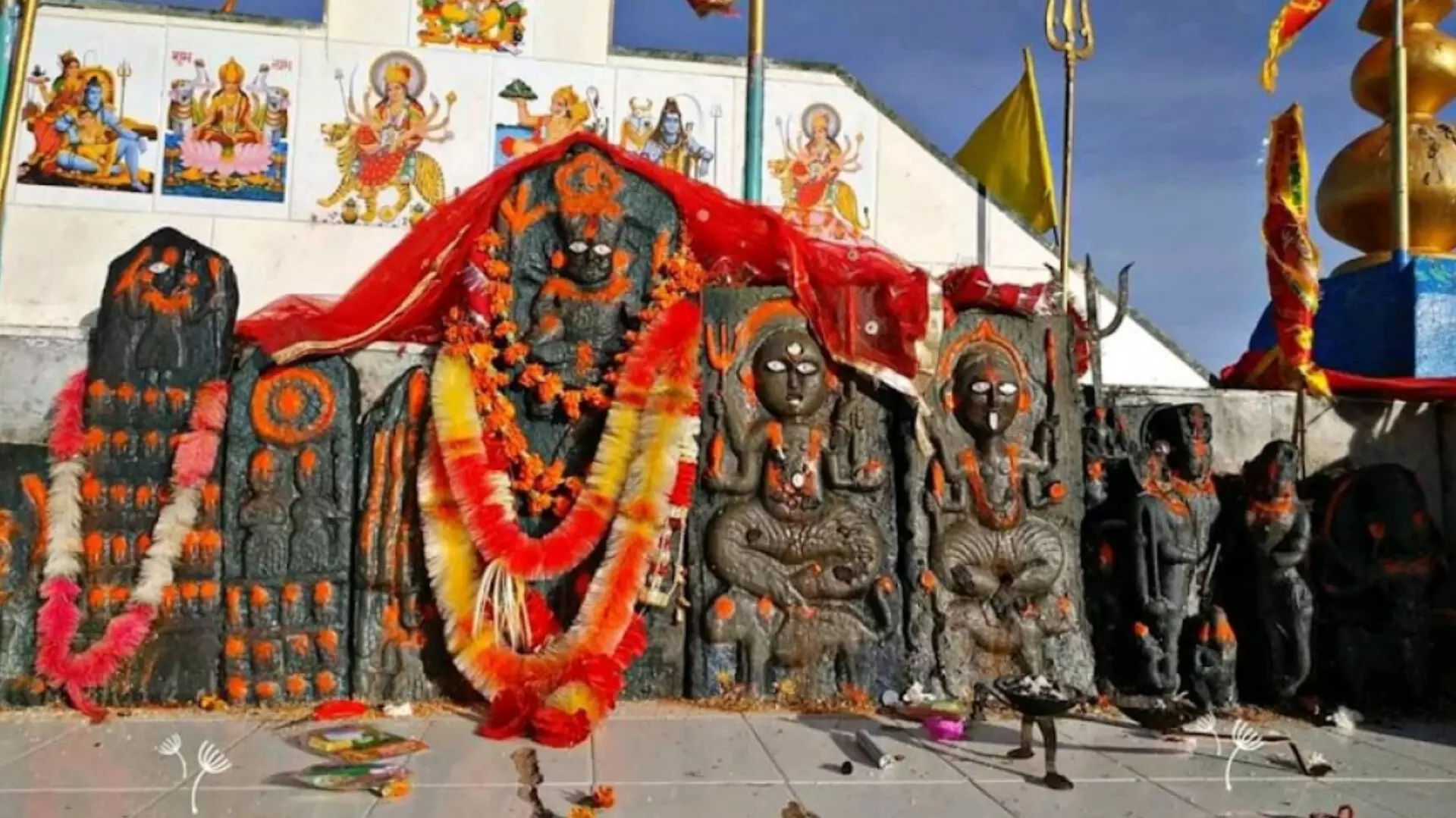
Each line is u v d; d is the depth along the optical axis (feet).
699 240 22.93
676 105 34.27
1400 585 21.67
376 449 20.48
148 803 13.96
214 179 32.12
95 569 19.39
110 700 19.08
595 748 17.17
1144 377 35.81
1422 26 30.04
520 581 20.03
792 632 20.99
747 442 21.66
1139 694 21.04
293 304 23.06
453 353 20.80
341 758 16.07
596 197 21.94
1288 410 24.53
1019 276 35.32
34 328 21.13
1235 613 22.22
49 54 31.58
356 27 33.19
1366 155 29.71
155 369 20.04
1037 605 21.79
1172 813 14.55
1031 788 15.51
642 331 21.53
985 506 21.86
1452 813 14.93
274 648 19.53
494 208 22.15
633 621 20.29
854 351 21.97
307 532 20.02
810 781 15.62
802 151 34.71
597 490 20.57
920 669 21.12
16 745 16.62
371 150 32.81
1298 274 24.30
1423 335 26.22
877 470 21.74
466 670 19.35
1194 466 21.98
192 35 32.35
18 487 19.51
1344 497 22.33
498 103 33.53
